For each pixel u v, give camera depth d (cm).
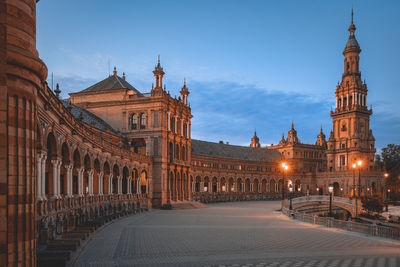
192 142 12344
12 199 1116
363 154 13562
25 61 1145
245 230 3491
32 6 1220
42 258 1758
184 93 9206
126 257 2152
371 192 12975
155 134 7562
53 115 2644
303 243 2703
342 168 13862
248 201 11994
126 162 5916
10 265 1100
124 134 7712
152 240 2819
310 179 14525
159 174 7481
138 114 7706
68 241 2292
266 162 14400
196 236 3066
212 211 6581
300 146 15712
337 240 2850
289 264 1981
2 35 1106
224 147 13750
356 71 14138
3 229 1091
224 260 2088
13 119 1132
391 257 2164
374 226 3144
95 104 7956
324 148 16662
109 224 3981
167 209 7181
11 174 1119
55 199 2747
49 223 2516
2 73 1107
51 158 2766
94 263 1980
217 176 12156
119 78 8519
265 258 2144
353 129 13688
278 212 6228
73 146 3353
